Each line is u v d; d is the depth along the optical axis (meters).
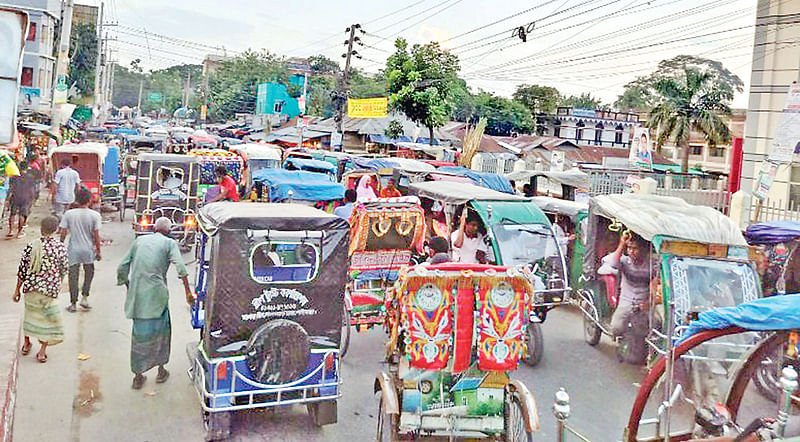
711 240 8.07
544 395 7.75
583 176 20.06
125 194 19.05
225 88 69.94
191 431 6.30
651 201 9.27
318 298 6.17
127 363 8.02
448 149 33.25
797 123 15.12
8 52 4.31
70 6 34.50
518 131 62.06
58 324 7.91
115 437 6.09
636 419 5.27
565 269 9.70
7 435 4.45
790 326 4.55
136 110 105.25
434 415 5.54
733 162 19.89
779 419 4.23
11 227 14.62
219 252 5.79
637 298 8.62
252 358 5.88
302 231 6.08
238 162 19.25
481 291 5.41
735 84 37.81
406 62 32.62
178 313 10.33
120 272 7.20
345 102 34.84
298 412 6.90
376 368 8.45
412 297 5.32
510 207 10.22
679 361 6.66
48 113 30.73
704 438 4.75
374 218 8.69
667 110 38.38
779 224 9.53
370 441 6.29
